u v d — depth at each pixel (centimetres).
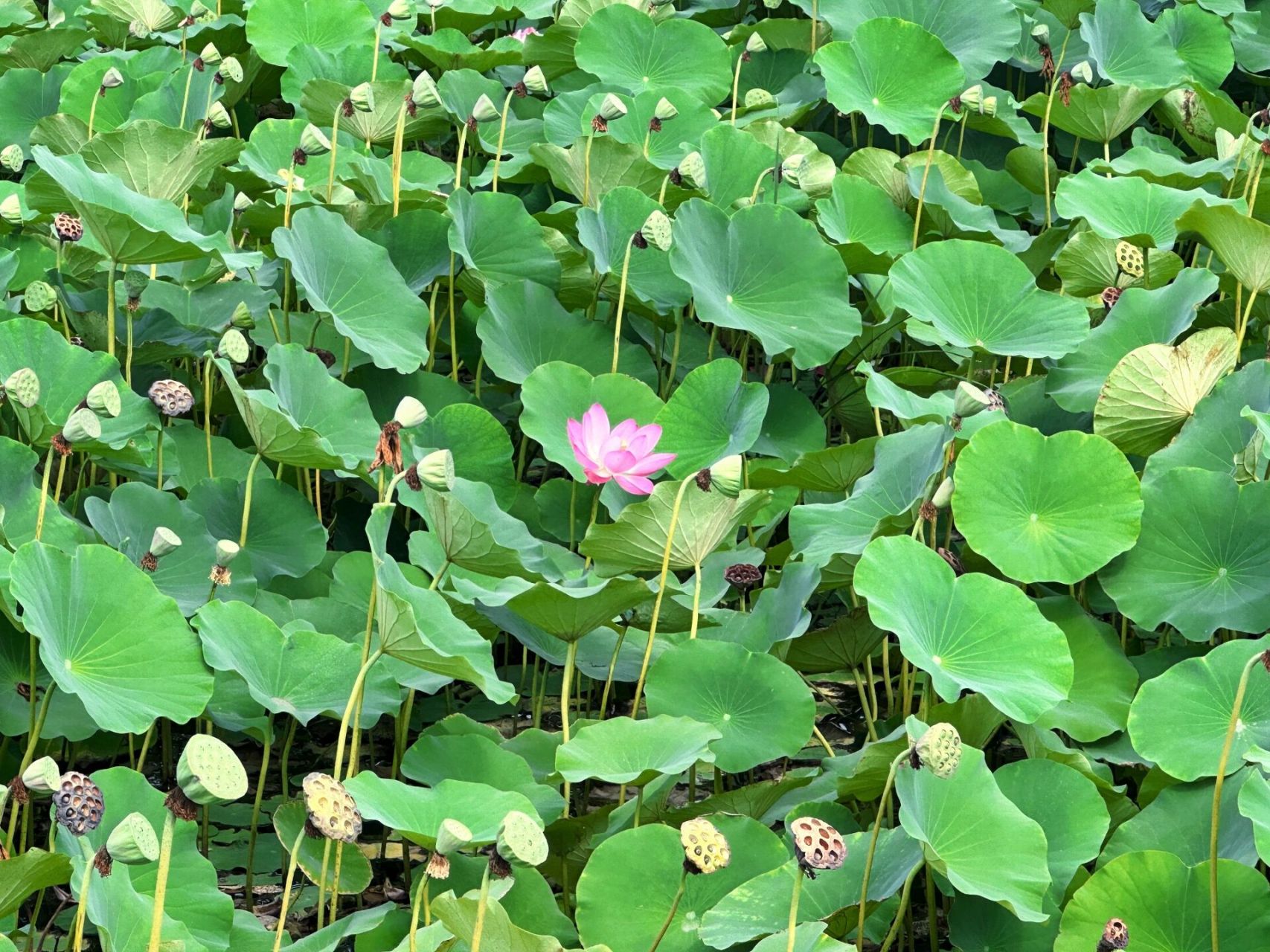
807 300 599
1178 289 566
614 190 626
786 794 485
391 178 668
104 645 450
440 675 472
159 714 446
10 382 476
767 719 475
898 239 680
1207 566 499
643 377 612
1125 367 522
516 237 618
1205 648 512
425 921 439
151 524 511
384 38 805
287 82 750
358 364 606
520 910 440
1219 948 431
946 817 441
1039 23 852
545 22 927
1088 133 743
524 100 798
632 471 518
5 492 492
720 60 775
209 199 680
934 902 479
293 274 570
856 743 553
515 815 387
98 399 472
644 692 482
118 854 377
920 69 739
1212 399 523
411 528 603
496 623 504
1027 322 586
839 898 438
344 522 588
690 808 468
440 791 444
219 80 725
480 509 527
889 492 537
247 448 598
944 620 481
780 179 666
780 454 596
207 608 468
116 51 804
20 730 475
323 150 610
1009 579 531
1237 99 918
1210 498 501
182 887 438
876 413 580
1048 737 473
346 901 492
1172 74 802
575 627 481
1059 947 435
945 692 459
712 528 490
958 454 522
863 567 471
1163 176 686
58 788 386
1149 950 434
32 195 563
